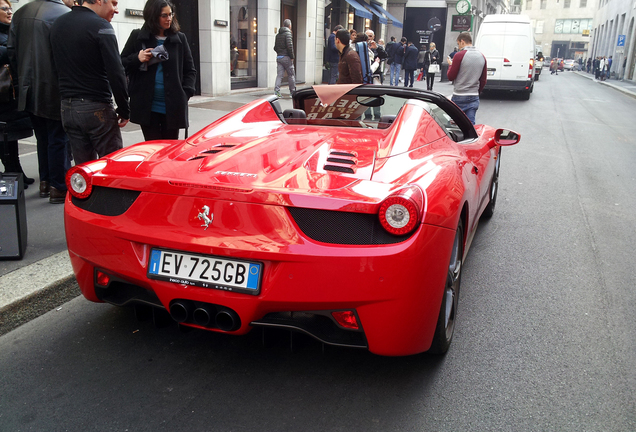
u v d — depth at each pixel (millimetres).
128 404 2012
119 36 9516
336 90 3281
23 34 4043
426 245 1880
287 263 1858
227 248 1893
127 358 2330
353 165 2217
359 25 25609
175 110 4191
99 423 1898
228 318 1983
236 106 10844
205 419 1935
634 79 37312
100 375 2199
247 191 1897
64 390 2092
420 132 2646
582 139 9391
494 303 2992
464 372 2287
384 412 2002
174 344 2455
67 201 2297
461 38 6852
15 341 2469
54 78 4113
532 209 4957
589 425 1963
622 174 6598
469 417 1988
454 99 7066
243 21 13953
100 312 2770
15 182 3139
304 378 2207
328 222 1877
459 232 2398
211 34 11875
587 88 26562
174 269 1996
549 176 6375
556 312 2902
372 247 1841
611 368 2359
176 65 4141
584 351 2500
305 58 17641
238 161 2227
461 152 2924
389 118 3014
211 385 2146
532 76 17062
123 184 2082
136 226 2047
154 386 2131
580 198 5391
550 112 13773
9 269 3027
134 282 2102
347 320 1930
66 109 3861
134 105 4176
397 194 1840
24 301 2691
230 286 1921
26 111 4348
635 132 10609
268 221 1890
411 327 1946
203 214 1948
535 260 3674
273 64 15266
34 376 2182
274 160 2240
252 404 2027
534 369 2332
